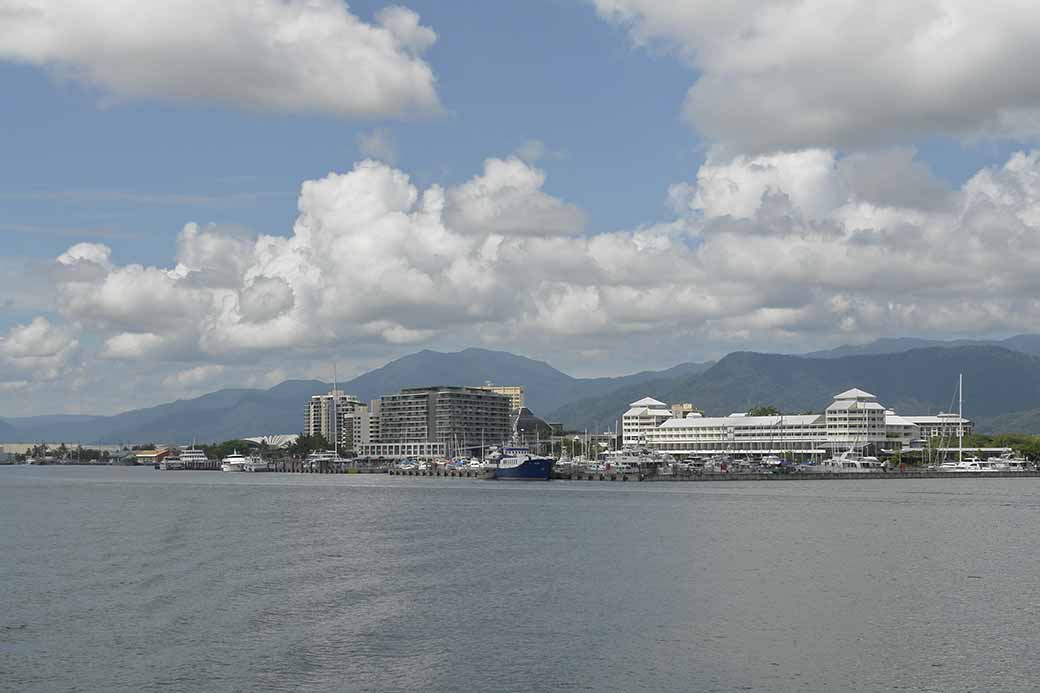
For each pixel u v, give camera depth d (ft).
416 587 340.80
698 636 270.05
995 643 264.11
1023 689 224.74
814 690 223.71
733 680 230.48
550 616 294.87
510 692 221.25
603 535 507.71
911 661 246.06
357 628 277.85
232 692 221.05
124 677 231.30
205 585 342.23
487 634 271.49
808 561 409.28
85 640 263.08
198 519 609.42
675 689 223.51
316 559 408.67
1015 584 352.90
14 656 247.70
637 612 300.61
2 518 619.67
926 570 385.09
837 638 268.82
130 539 483.92
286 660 245.04
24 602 310.45
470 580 355.97
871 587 345.10
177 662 243.19
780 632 275.59
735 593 332.39
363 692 221.25
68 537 494.18
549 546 456.86
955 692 222.48
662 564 398.42
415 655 249.96
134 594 324.60
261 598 318.65
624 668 239.50
